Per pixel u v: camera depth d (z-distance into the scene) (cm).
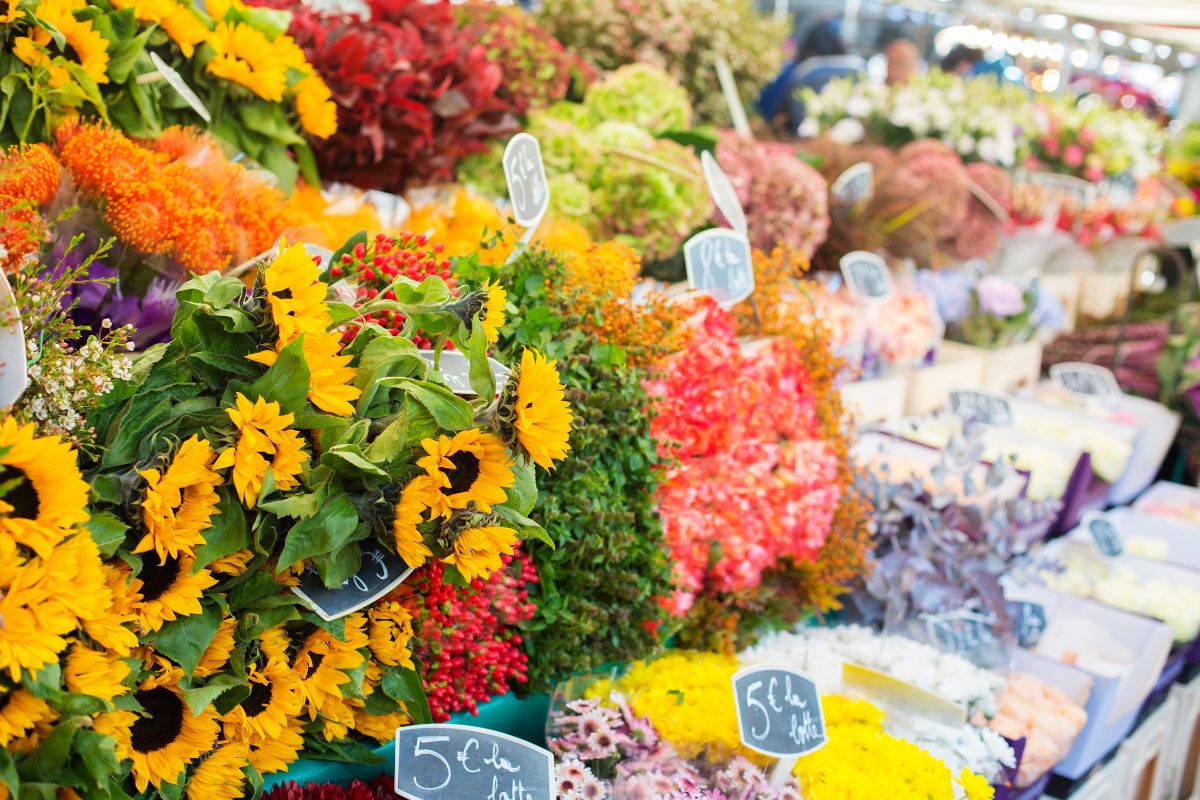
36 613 106
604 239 305
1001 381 438
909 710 227
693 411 217
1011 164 510
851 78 518
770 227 341
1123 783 305
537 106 317
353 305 143
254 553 135
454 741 155
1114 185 555
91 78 185
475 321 136
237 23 222
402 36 273
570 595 192
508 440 134
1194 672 353
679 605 212
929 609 262
